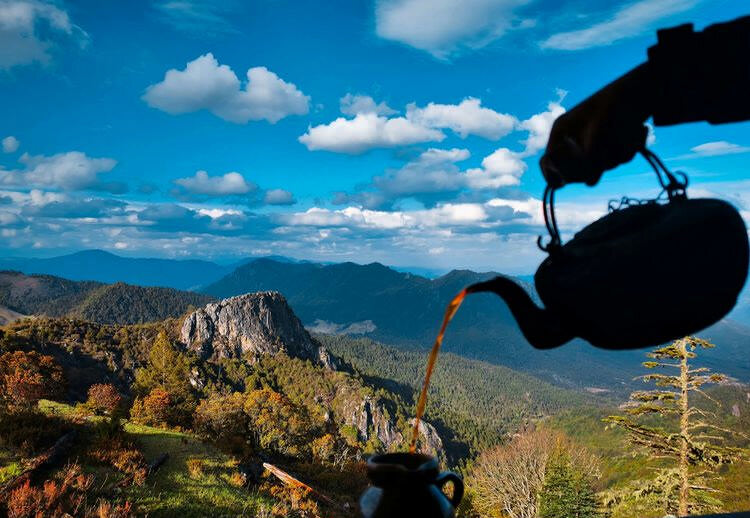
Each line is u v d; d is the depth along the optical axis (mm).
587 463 31719
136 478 10617
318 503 13992
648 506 16547
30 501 8141
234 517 10844
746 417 72938
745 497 19484
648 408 16594
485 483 39344
